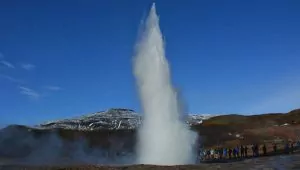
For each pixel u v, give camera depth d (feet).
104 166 106.73
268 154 166.20
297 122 368.27
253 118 442.09
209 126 370.12
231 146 237.25
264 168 96.27
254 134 295.89
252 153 181.98
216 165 107.24
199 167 102.12
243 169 95.66
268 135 288.92
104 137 334.03
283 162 111.34
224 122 425.69
